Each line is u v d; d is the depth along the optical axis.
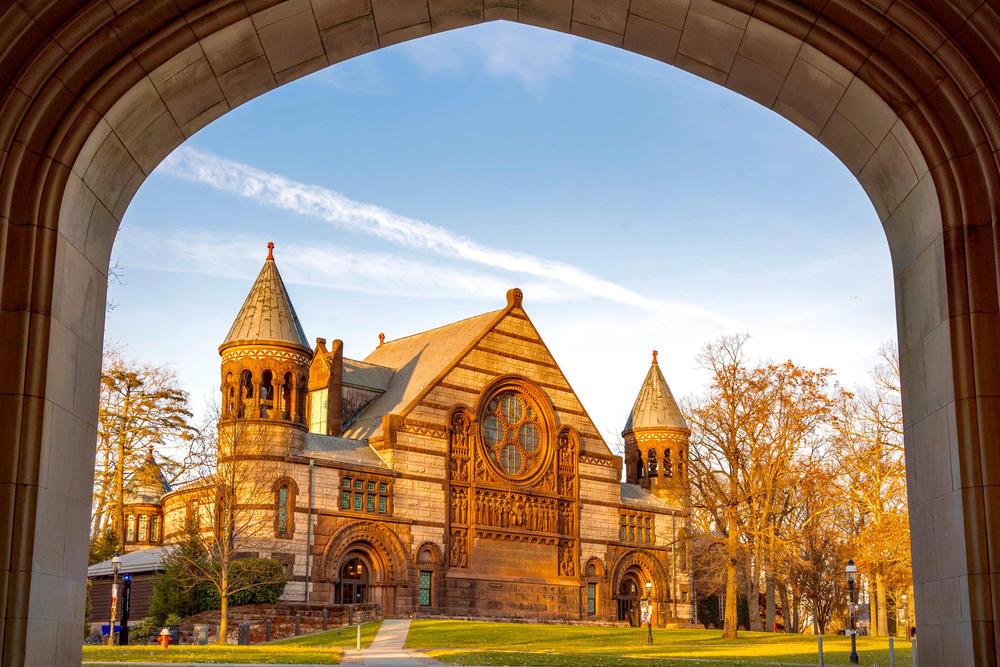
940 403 11.62
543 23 13.66
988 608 10.59
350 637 47.41
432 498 64.38
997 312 11.14
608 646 44.25
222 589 48.09
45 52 10.88
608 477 75.38
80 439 12.06
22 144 10.98
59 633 11.38
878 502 61.03
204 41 11.67
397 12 12.85
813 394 59.12
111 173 12.35
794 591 79.19
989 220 11.26
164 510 63.94
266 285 61.22
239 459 53.69
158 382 78.44
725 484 63.31
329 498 59.38
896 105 11.64
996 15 10.85
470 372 68.38
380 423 66.62
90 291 12.43
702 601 89.75
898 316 13.23
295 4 11.88
